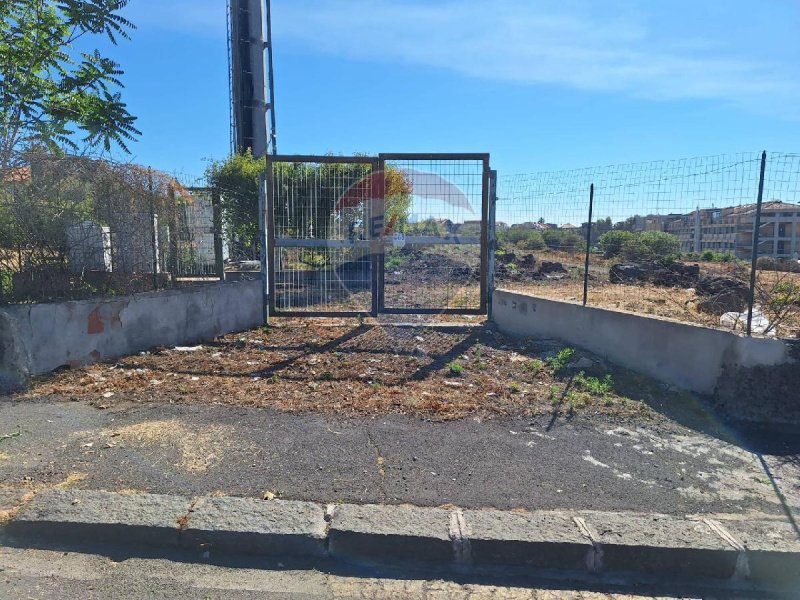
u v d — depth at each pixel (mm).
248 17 17938
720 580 3400
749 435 5086
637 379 6422
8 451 4406
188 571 3334
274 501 3771
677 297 9609
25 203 6469
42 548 3471
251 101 18141
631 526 3578
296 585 3254
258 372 6633
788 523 3670
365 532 3471
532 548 3426
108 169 7207
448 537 3455
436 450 4586
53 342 6363
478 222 9203
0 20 7219
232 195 11562
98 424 4965
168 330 7742
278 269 9453
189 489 3914
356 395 5809
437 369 6859
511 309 8977
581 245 8648
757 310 6270
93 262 7105
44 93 7602
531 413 5422
